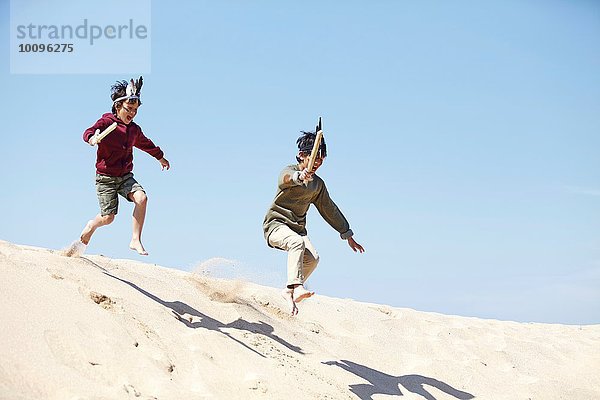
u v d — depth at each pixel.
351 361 6.94
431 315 9.89
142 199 5.93
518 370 8.52
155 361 4.80
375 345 7.74
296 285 5.81
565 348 9.78
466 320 10.20
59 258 5.87
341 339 7.48
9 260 5.30
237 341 5.84
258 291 7.86
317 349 6.83
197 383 4.86
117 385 4.36
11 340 4.25
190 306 6.26
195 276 7.12
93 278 5.72
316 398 5.30
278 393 5.11
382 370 7.13
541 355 9.27
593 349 9.94
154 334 5.21
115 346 4.70
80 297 5.15
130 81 6.06
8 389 3.83
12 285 4.86
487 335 9.48
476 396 7.28
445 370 7.73
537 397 7.79
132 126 6.15
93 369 4.40
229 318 6.48
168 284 6.62
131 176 6.14
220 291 6.90
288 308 7.69
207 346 5.41
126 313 5.28
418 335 8.59
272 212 6.18
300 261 5.90
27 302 4.71
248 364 5.42
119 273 6.31
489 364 8.42
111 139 5.97
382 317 8.80
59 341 4.47
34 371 4.10
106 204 6.00
